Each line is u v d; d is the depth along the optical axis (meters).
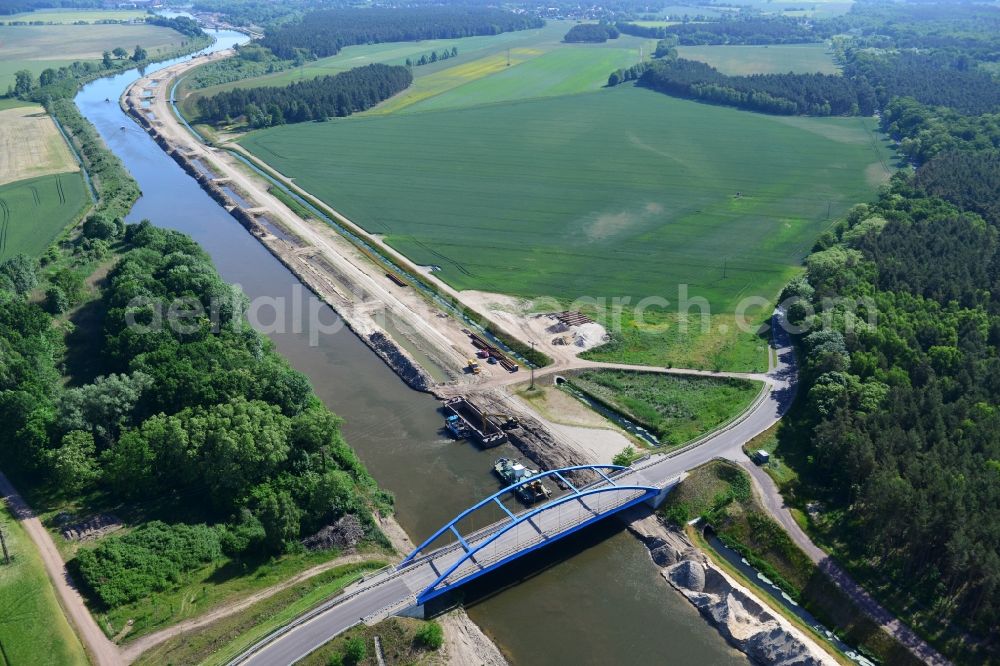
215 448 122.62
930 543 108.44
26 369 146.38
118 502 124.62
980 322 164.00
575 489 132.88
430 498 133.00
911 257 195.75
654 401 158.12
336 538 119.88
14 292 190.00
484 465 141.75
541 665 102.38
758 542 121.19
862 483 122.38
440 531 114.94
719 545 123.88
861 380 148.75
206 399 135.12
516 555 115.19
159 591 108.00
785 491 129.00
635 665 102.62
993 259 193.12
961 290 177.88
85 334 178.50
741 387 160.25
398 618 104.88
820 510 125.00
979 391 139.25
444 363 173.12
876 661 102.44
